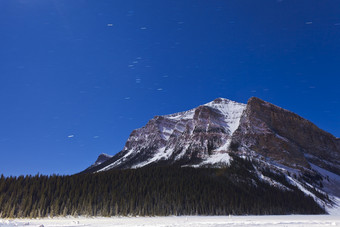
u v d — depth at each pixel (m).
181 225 60.31
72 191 102.50
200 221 75.25
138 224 65.75
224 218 90.94
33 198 94.06
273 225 60.94
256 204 120.69
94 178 119.88
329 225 62.62
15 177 104.94
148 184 121.19
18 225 54.12
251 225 60.34
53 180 108.94
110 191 109.56
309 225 62.28
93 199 99.94
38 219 80.75
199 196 115.62
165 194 111.06
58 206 91.31
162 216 99.19
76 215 89.94
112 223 69.25
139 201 103.12
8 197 91.69
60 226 59.97
